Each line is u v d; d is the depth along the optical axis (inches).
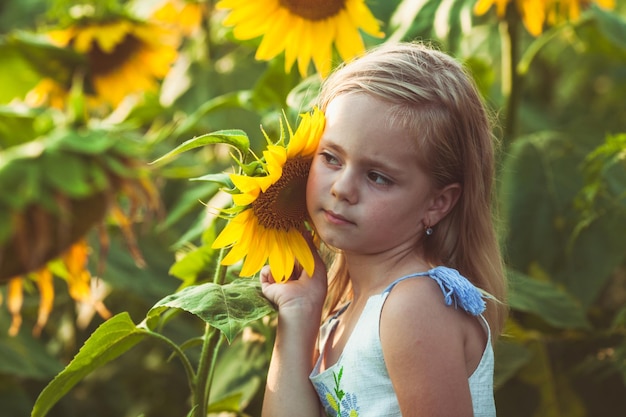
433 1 113.5
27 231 106.3
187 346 76.7
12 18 170.7
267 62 137.3
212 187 110.3
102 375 152.6
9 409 129.0
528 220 117.7
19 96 131.9
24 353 126.3
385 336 67.0
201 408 73.7
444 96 68.4
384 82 67.4
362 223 67.1
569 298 106.0
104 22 128.3
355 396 68.7
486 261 72.8
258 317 67.6
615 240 113.1
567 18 116.8
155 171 120.1
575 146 121.6
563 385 113.1
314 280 73.2
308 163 69.8
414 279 68.0
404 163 67.0
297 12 96.5
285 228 70.9
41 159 106.4
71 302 136.2
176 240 135.3
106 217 113.5
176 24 140.5
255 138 122.2
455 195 70.4
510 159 120.1
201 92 134.5
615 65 191.0
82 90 131.3
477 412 67.8
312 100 87.5
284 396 70.9
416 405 65.5
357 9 96.8
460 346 66.8
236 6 96.3
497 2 113.3
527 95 182.1
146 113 126.4
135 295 134.0
